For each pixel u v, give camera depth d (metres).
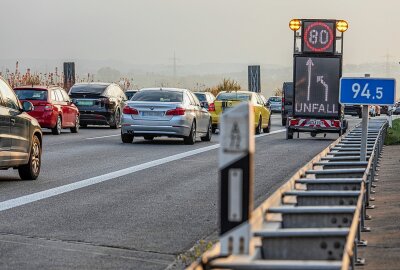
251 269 11.58
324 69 71.62
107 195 30.27
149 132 59.34
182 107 59.41
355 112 151.50
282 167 42.78
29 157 34.62
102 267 18.08
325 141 69.62
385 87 29.77
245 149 11.44
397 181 35.47
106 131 78.56
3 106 32.44
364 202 22.30
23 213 25.48
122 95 88.12
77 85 84.19
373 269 17.30
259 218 14.55
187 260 18.91
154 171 39.53
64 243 20.75
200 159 46.84
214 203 28.53
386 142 65.06
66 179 35.47
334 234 13.55
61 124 71.56
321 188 21.28
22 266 18.00
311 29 71.81
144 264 18.48
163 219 24.86
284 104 111.44
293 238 13.67
